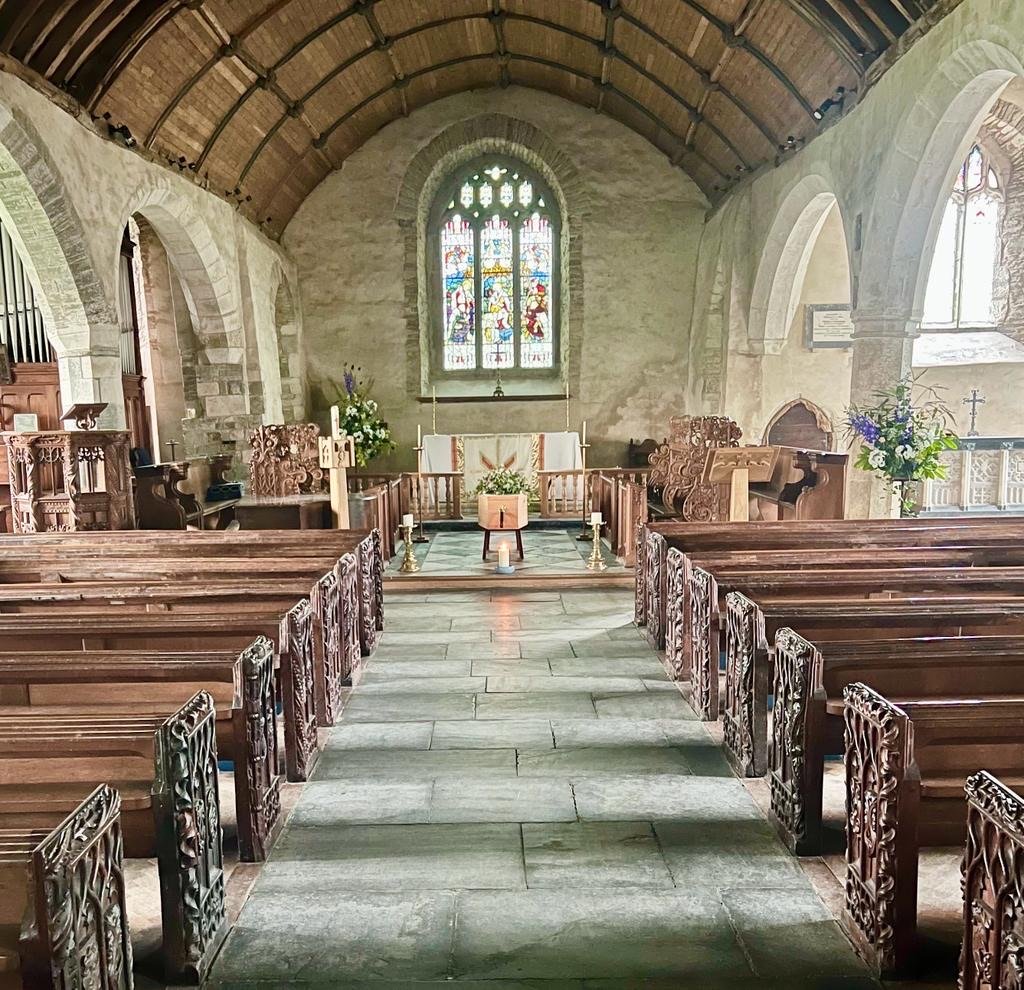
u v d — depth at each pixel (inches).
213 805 109.4
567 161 564.1
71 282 305.3
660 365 584.1
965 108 274.7
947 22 258.4
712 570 198.4
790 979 101.5
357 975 103.2
